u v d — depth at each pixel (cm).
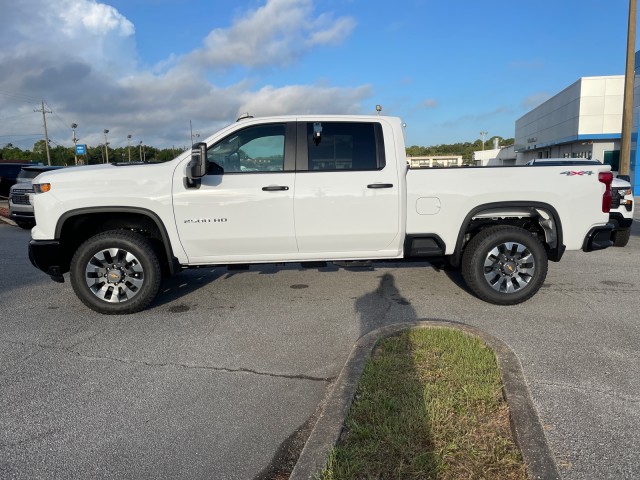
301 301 542
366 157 494
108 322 479
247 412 306
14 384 347
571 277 641
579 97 2656
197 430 287
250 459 260
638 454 253
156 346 416
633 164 2491
